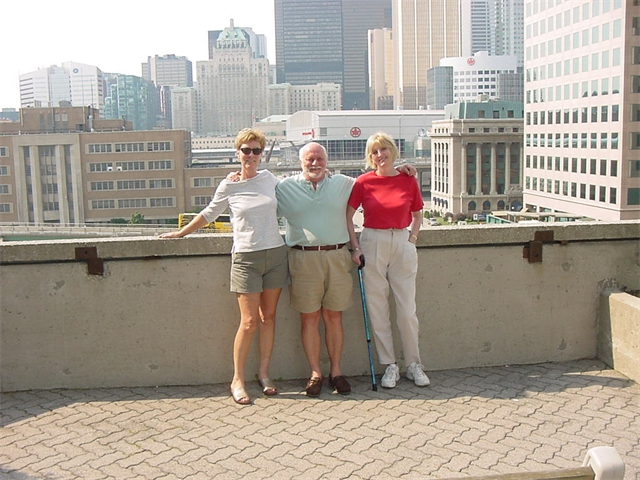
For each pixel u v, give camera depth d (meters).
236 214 4.16
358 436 3.68
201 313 4.54
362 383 4.55
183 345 4.55
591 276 4.95
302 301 4.30
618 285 4.98
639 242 4.95
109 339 4.49
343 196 4.29
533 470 3.30
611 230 4.90
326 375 4.70
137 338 4.51
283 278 4.25
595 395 4.28
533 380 4.57
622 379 4.58
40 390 4.46
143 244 4.43
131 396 4.34
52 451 3.54
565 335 4.96
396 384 4.48
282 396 4.30
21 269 4.39
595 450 2.47
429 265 4.75
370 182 4.38
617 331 4.74
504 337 4.90
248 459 3.42
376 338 4.50
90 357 4.49
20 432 3.78
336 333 4.43
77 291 4.43
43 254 4.37
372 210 4.35
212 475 3.26
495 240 4.79
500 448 3.54
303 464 3.36
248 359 4.59
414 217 4.47
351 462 3.38
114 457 3.46
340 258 4.25
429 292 4.77
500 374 4.71
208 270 4.51
